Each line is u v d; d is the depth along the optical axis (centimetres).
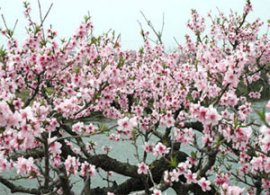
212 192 586
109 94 521
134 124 372
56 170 437
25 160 356
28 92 588
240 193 355
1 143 355
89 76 552
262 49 780
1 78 461
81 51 562
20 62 513
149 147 495
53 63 540
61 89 621
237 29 817
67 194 398
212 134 427
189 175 416
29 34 534
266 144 277
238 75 386
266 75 876
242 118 451
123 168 606
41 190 384
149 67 762
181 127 568
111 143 1345
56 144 366
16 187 423
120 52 591
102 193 623
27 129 298
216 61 509
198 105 367
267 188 467
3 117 269
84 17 566
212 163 427
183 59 855
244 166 512
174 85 667
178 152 614
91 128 530
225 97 452
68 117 526
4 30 551
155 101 656
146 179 516
